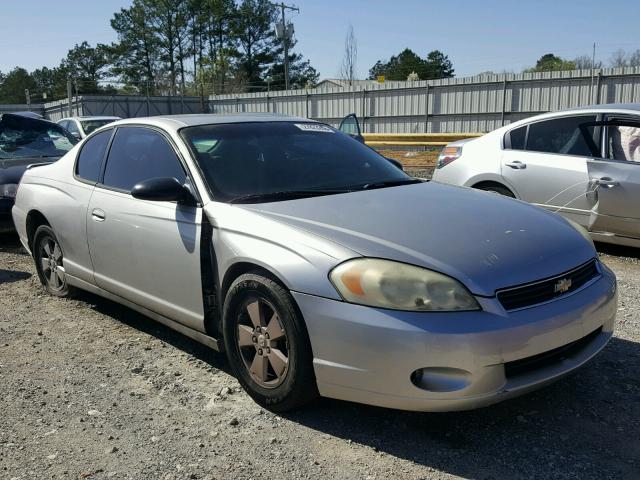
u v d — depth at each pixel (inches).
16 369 155.3
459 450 114.7
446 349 105.0
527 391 112.8
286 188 149.3
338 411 129.6
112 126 184.7
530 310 111.4
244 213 133.7
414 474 107.7
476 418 125.8
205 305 141.9
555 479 105.3
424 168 629.9
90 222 175.9
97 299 210.8
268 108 1444.4
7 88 3432.6
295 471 109.1
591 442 116.3
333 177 158.4
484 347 105.3
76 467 112.0
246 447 117.3
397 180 164.4
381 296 109.2
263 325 127.8
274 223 127.3
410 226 123.6
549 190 260.4
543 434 119.4
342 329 111.7
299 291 117.0
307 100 1346.0
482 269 111.3
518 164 270.1
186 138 156.6
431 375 107.3
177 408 133.2
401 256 112.7
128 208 160.6
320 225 124.6
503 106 1043.3
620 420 123.9
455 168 293.7
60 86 3132.4
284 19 2149.4
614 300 129.2
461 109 1100.5
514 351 107.6
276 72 2834.6
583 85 959.6
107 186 174.9
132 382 146.4
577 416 125.7
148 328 183.2
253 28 2783.0
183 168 151.6
